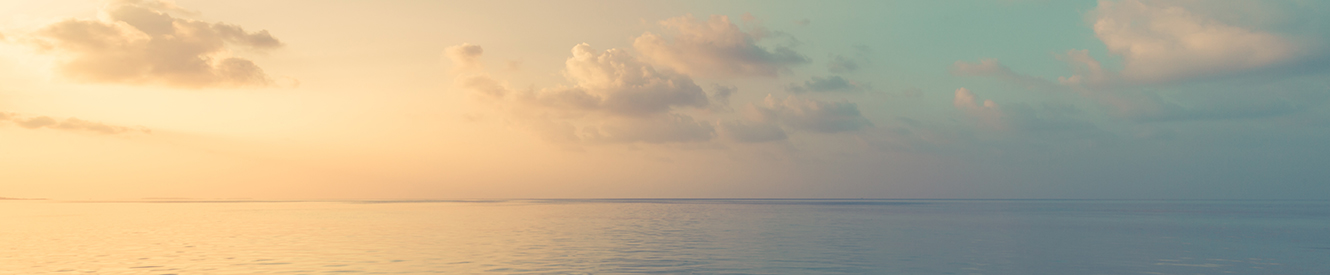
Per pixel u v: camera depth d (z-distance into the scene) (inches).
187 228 2332.7
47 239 1829.5
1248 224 2824.8
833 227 2536.9
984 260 1382.9
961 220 3216.0
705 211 4820.4
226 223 2682.1
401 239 1852.9
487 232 2169.0
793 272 1185.4
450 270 1195.9
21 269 1203.9
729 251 1550.2
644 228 2438.5
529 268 1226.0
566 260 1354.6
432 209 4963.1
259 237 1909.4
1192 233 2199.8
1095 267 1275.8
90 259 1347.2
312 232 2135.8
